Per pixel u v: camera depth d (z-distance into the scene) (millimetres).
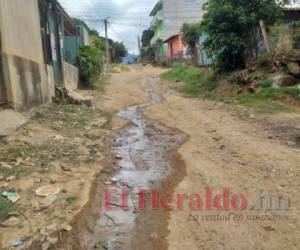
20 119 8508
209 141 8586
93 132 9344
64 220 4586
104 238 4371
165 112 12922
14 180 5723
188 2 44031
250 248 4020
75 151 7426
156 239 4309
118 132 9773
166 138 9164
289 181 5840
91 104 13445
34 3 10977
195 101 15102
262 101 13016
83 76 19953
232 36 16484
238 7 16141
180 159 7309
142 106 14688
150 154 7777
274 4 16297
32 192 5352
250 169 6457
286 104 12414
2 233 4266
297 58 13914
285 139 8406
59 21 17859
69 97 13383
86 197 5301
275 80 13867
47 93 12055
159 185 5992
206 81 18844
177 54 37750
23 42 9602
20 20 9438
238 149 7742
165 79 25562
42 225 4453
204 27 17531
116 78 27344
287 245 4051
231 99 14320
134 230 4551
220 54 17703
